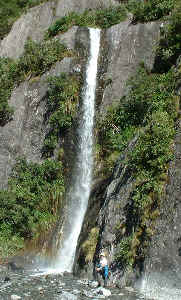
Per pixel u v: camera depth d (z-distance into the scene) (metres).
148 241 12.64
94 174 18.70
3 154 21.09
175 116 14.45
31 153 20.53
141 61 21.06
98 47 22.58
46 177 19.27
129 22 22.97
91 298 11.59
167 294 11.56
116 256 13.20
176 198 12.59
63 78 20.98
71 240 16.66
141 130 15.54
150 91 18.41
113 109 19.88
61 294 11.93
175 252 11.94
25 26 27.66
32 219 18.06
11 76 23.48
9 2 32.16
